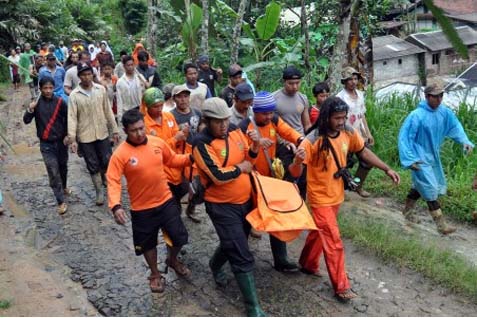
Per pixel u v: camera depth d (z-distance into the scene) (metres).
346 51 8.95
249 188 4.19
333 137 4.34
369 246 5.30
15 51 18.14
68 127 6.41
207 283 4.74
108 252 5.44
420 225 6.11
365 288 4.63
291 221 4.07
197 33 13.78
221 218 4.11
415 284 4.69
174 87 5.59
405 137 5.66
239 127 4.45
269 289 4.60
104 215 6.45
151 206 4.36
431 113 5.61
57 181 6.51
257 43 13.11
